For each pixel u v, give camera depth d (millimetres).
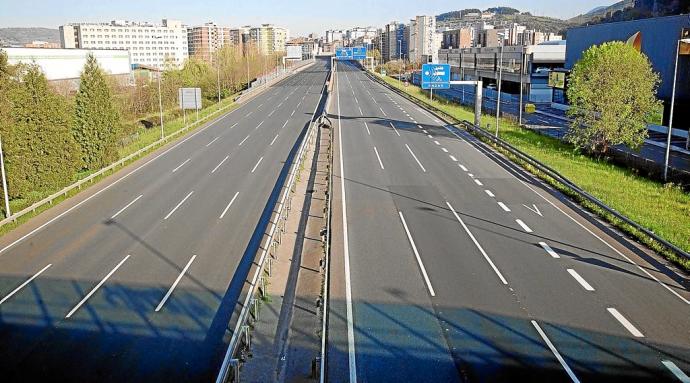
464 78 124750
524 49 89062
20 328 15898
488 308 16500
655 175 34062
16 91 30469
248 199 28969
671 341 14625
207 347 14883
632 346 14391
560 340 14703
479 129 46844
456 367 13578
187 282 18875
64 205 28812
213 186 31922
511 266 19578
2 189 27812
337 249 21344
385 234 23016
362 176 33344
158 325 16016
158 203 28672
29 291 18359
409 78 131250
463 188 30344
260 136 50000
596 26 71062
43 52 79938
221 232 23859
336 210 26438
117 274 19625
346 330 15352
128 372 13750
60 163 32250
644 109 40156
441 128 52438
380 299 17156
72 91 75000
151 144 44312
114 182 33688
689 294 17422
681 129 52656
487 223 24328
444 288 17859
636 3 118188
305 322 15922
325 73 147000
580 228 23641
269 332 15461
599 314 16094
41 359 14320
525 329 15273
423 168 35406
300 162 35312
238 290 18250
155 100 75375
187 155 41781
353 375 13320
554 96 81562
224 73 103938
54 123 32000
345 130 51688
